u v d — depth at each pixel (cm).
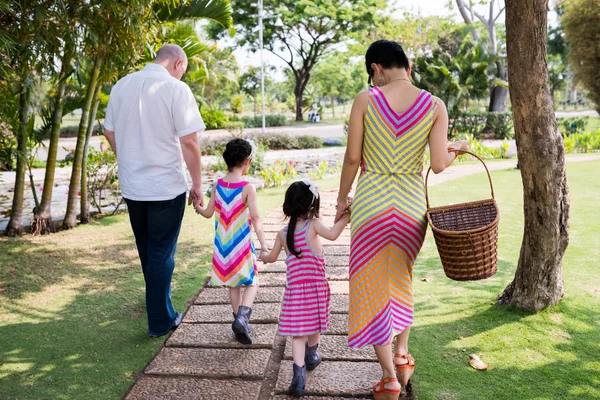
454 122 2027
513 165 1151
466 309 365
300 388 265
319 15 2920
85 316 377
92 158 747
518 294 356
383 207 239
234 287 330
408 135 239
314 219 279
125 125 323
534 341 312
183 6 638
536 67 308
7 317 376
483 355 299
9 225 628
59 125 636
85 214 695
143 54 627
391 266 246
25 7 448
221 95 4516
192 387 278
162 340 337
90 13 482
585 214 633
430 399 256
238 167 327
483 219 265
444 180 945
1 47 416
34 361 309
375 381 277
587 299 368
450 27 2270
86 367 302
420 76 2067
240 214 324
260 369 295
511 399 255
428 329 335
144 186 324
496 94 2342
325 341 325
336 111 7269
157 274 333
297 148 1989
